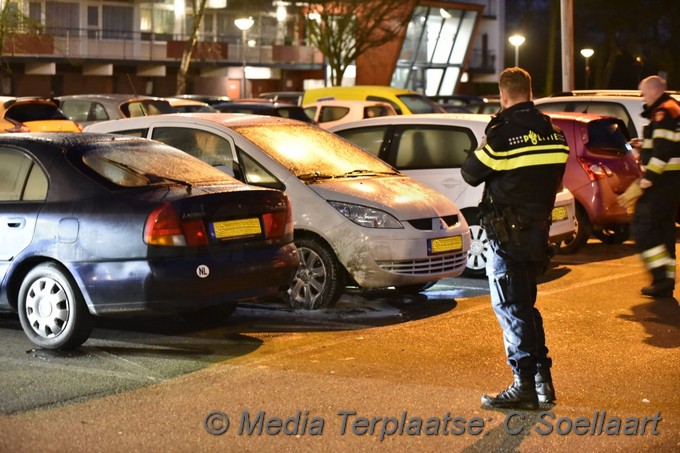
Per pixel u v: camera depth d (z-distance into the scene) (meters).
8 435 6.60
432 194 11.41
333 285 10.74
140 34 57.38
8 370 8.23
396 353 8.96
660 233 11.68
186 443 6.53
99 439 6.56
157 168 9.31
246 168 11.09
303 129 11.95
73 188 8.89
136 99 26.48
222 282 8.77
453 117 13.76
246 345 9.23
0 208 9.08
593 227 15.41
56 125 21.64
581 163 15.19
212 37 60.75
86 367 8.35
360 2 48.03
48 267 8.84
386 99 31.52
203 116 11.84
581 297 11.77
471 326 10.11
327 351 9.02
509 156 7.21
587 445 6.62
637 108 17.86
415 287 11.99
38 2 53.28
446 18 68.06
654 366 8.62
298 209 10.78
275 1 62.44
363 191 10.87
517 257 7.23
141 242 8.52
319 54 63.12
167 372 8.23
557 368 8.53
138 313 8.59
